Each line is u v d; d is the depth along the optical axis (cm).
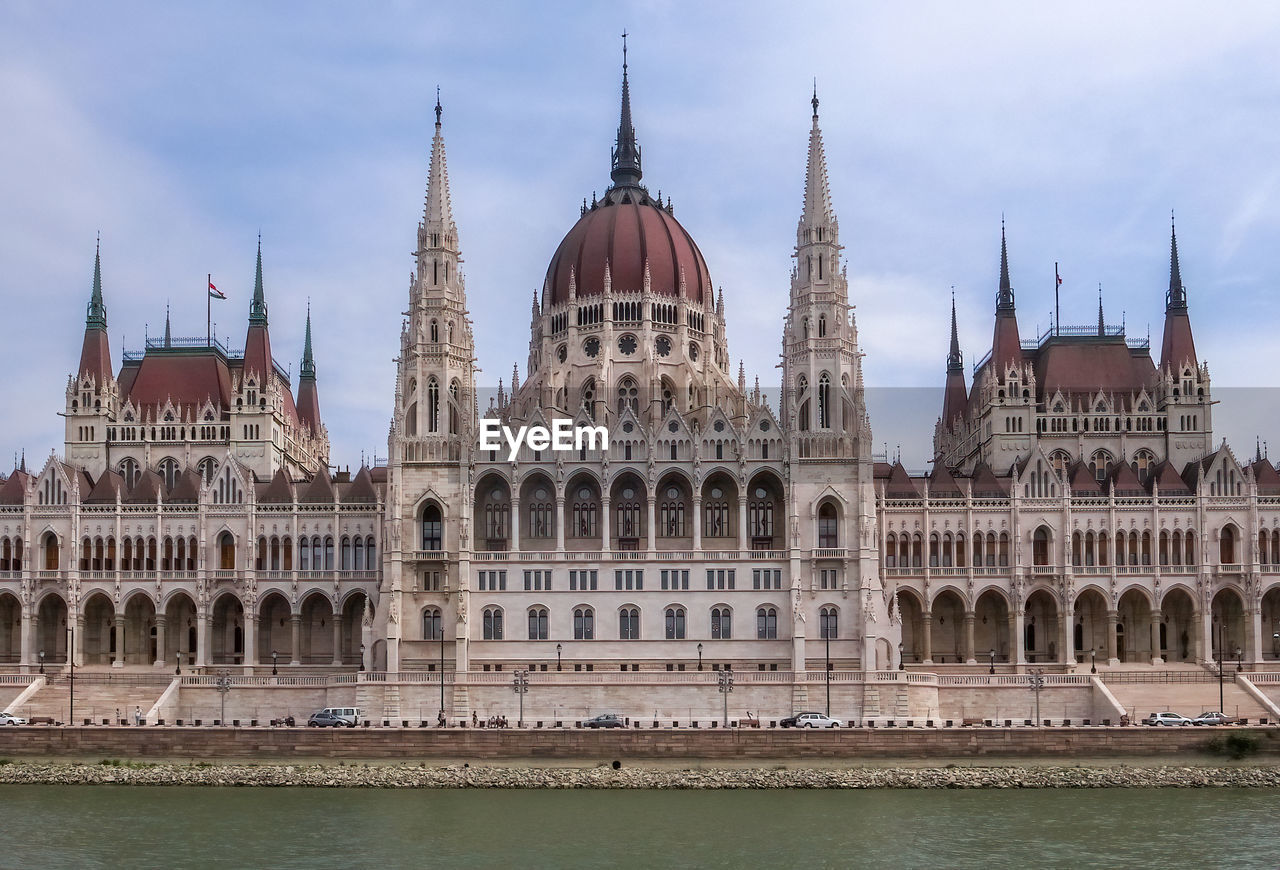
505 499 17038
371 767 13038
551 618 16362
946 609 17675
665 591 16400
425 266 17350
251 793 12262
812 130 17750
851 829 10900
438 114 18050
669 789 12388
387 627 16125
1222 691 15000
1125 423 18712
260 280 19775
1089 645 17662
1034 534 17275
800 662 16012
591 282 19138
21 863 10012
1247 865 9919
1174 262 19225
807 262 17238
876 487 17625
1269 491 17325
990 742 13400
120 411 19388
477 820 11212
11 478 17812
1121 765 13050
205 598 17200
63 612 17638
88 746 13600
